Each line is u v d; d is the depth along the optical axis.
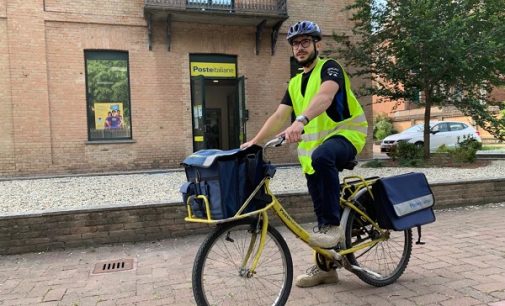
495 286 3.68
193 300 3.68
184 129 12.85
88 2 11.94
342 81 3.30
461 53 10.20
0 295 3.95
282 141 2.93
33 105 11.49
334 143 3.29
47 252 5.34
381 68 11.79
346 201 3.62
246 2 13.05
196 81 12.70
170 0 12.27
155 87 12.59
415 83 11.55
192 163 2.79
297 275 4.17
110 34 12.16
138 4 12.35
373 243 3.78
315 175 3.34
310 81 3.36
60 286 4.14
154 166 12.59
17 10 11.32
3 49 11.27
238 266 3.12
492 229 5.70
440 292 3.59
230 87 14.94
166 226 5.77
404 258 3.95
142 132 12.49
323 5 14.12
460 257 4.53
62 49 11.76
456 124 18.52
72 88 11.87
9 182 10.29
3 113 11.30
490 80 11.41
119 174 11.51
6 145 11.34
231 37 13.30
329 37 14.20
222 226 3.04
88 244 5.52
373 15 11.53
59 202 6.98
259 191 3.00
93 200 7.05
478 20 10.55
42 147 11.59
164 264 4.74
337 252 3.51
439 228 5.84
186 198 2.87
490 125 11.66
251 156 2.95
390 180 3.74
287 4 13.77
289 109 3.63
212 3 12.82
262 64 13.61
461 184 7.39
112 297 3.80
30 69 11.45
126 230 5.64
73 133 11.90
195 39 12.94
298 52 3.36
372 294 3.59
